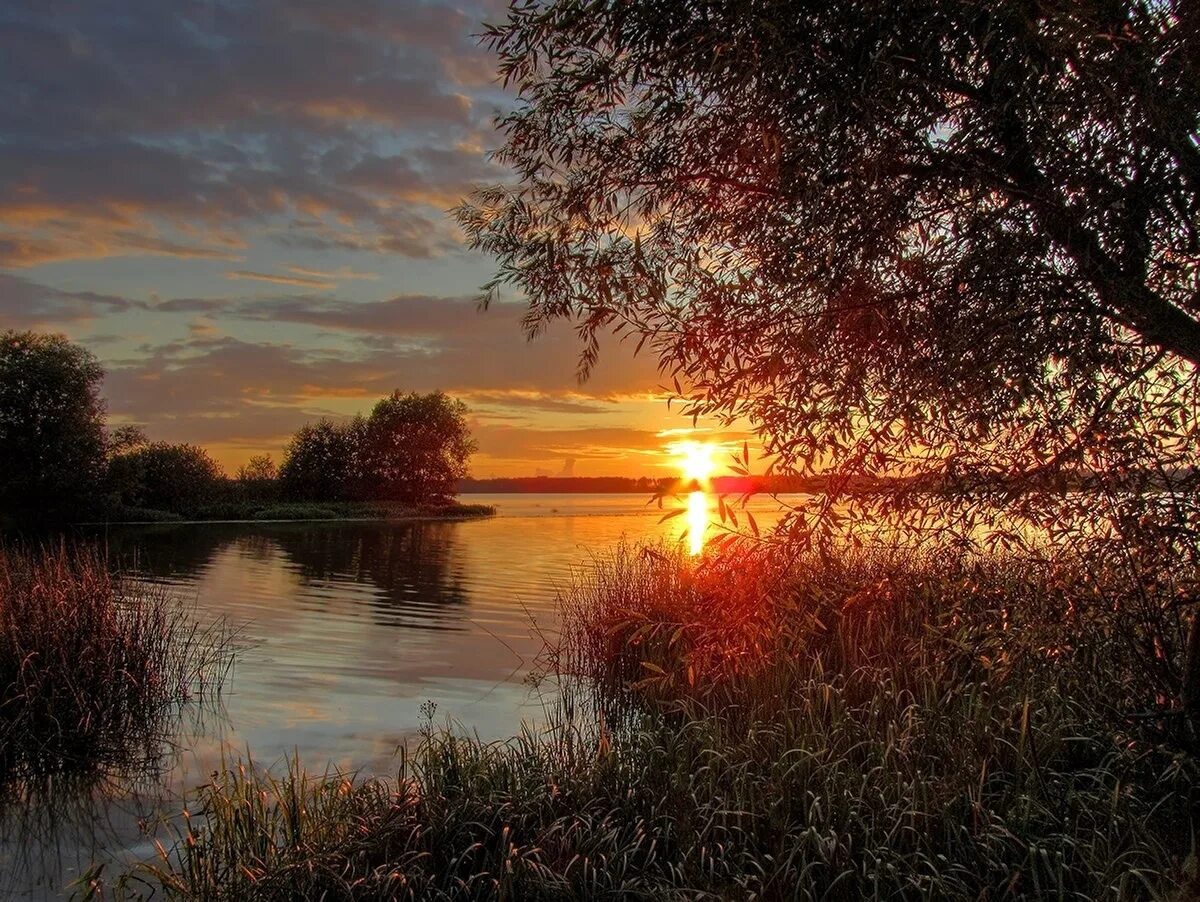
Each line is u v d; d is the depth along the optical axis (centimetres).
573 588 1273
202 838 429
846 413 293
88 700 682
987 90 268
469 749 548
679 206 365
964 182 274
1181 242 268
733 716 562
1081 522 312
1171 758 388
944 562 366
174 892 407
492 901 387
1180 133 248
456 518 4959
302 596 1555
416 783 493
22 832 507
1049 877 373
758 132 298
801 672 586
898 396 289
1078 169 254
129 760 634
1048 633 366
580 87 348
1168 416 294
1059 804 417
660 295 340
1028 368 286
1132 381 287
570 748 530
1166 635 365
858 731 494
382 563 2184
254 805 464
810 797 439
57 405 3909
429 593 1599
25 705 634
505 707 777
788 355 298
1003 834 388
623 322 353
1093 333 276
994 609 395
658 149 361
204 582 1747
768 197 317
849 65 264
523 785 481
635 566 1130
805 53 266
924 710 492
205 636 1129
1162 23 243
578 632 969
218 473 5106
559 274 384
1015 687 475
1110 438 286
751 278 320
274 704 789
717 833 432
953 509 312
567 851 420
